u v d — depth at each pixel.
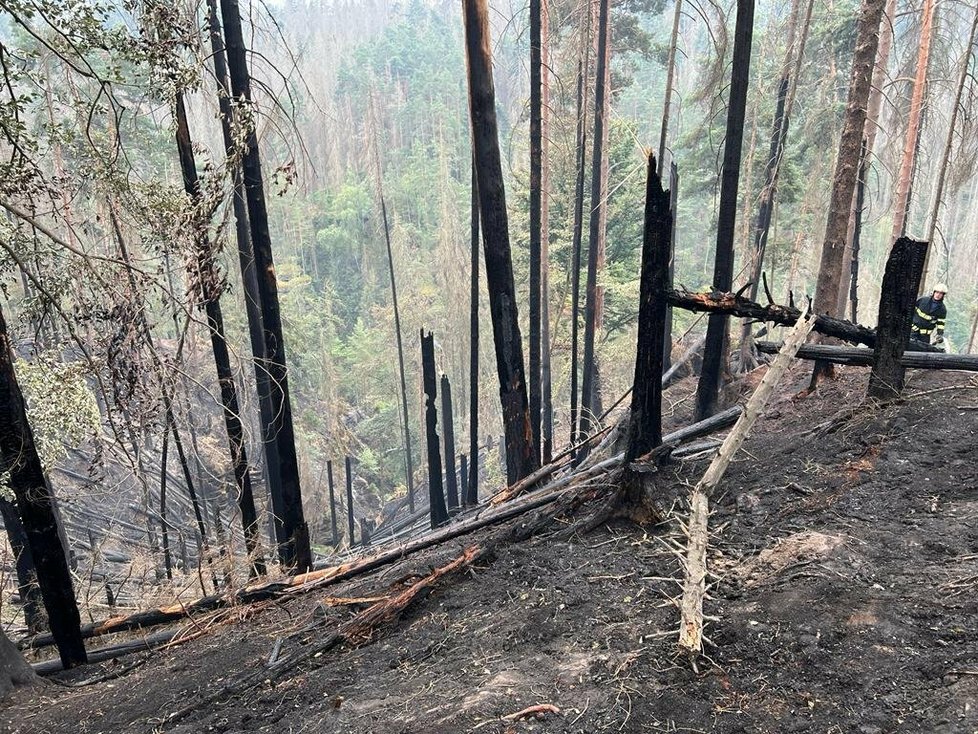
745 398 7.08
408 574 4.62
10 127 4.62
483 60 6.02
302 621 4.89
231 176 5.54
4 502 6.82
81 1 4.44
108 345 5.30
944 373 5.16
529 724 2.49
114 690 4.39
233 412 6.27
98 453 6.98
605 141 13.67
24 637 6.55
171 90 5.05
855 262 10.80
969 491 3.56
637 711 2.44
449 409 11.45
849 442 4.48
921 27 11.13
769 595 3.00
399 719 2.80
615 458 5.78
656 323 4.29
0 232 5.33
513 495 7.05
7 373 4.31
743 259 13.23
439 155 38.41
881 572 2.99
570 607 3.44
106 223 6.07
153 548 9.59
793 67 11.05
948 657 2.31
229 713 3.53
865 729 2.10
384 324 29.53
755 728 2.23
